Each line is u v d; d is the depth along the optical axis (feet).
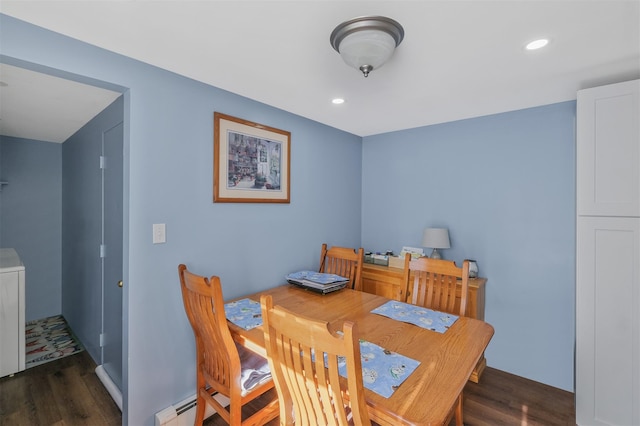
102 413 6.55
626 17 4.06
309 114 8.60
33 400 6.97
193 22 4.27
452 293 6.26
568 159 7.45
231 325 5.31
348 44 4.23
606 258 5.90
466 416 6.52
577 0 3.73
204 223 6.53
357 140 11.23
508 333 8.31
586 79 6.11
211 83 6.46
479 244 8.79
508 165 8.30
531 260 7.98
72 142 10.57
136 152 5.48
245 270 7.39
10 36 4.18
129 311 5.48
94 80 5.02
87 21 4.26
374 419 3.31
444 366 3.91
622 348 5.77
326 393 3.22
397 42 4.44
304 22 4.24
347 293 7.23
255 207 7.63
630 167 5.66
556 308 7.64
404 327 5.16
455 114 8.52
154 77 5.67
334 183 10.16
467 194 9.00
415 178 10.08
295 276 8.00
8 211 10.91
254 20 4.21
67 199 11.17
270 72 5.89
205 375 5.57
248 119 7.36
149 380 5.74
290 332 3.37
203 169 6.48
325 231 9.84
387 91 6.82
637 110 5.59
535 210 7.91
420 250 9.87
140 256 5.57
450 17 4.07
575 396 6.73
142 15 4.11
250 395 4.99
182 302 6.18
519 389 7.53
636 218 5.62
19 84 6.07
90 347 8.87
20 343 8.09
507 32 4.44
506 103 7.57
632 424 5.69
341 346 2.92
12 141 10.92
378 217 11.04
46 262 11.68
